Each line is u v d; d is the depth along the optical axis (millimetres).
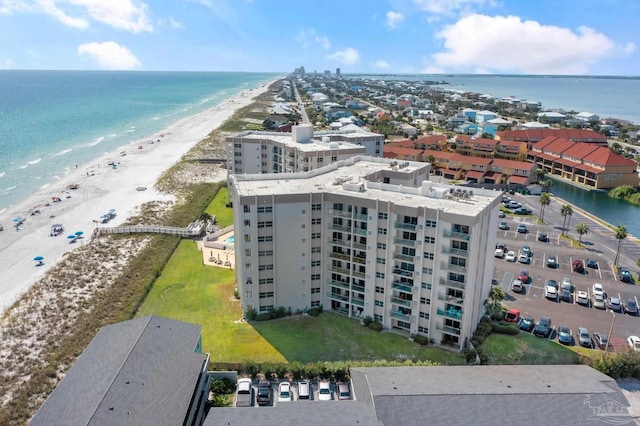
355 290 76375
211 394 58594
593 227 128000
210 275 94000
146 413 45281
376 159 105375
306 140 128125
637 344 69438
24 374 63562
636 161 198000
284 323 76312
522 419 47125
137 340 55031
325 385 58812
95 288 88312
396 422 46875
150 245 108500
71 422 42875
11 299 85000
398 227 70000
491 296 76812
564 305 83375
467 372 55812
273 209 73062
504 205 145500
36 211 133625
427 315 71000
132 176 176875
